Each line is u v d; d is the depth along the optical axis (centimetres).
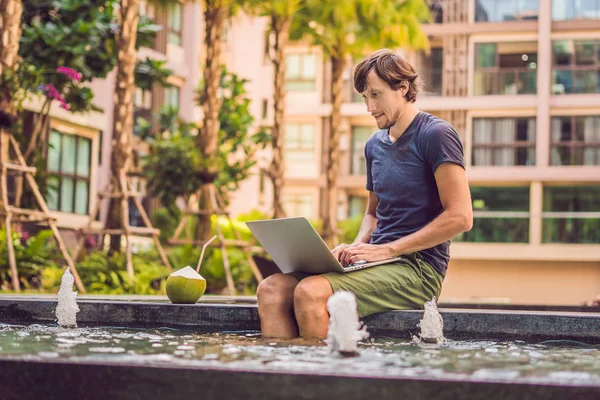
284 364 196
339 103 1562
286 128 2916
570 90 2709
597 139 2664
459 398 176
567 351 269
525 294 2548
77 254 951
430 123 343
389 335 328
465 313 321
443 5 2788
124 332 319
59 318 340
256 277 1169
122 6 977
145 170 1397
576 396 173
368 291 322
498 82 2745
